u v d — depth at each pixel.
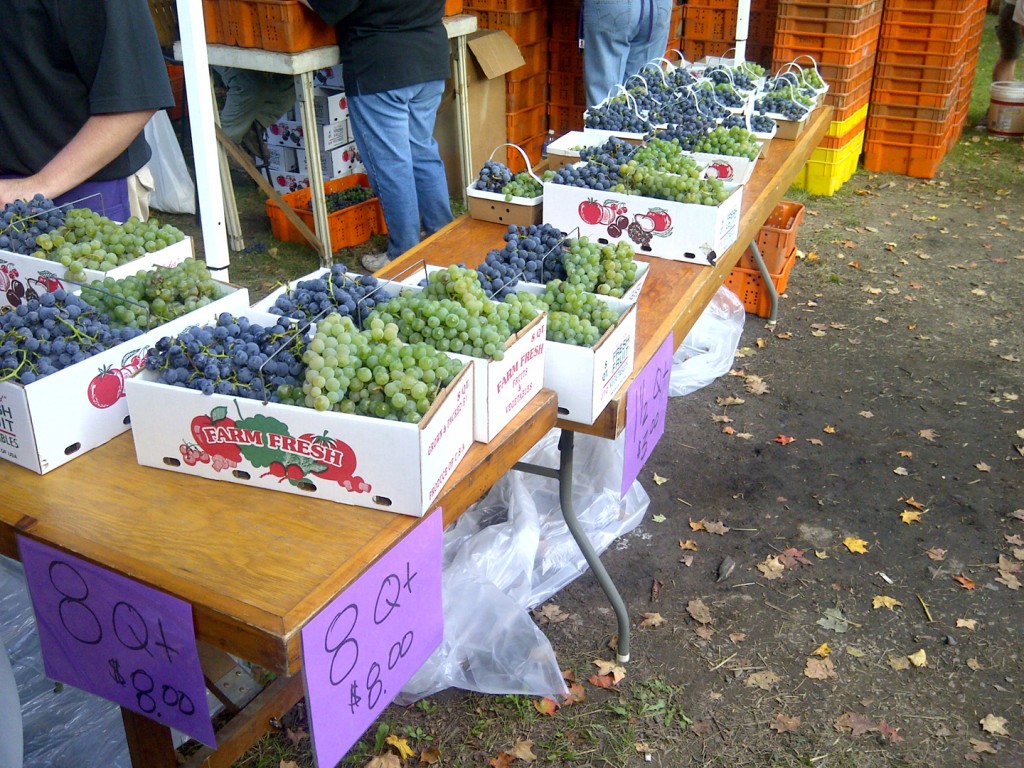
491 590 2.92
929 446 4.23
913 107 7.59
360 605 1.69
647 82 5.07
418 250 3.36
